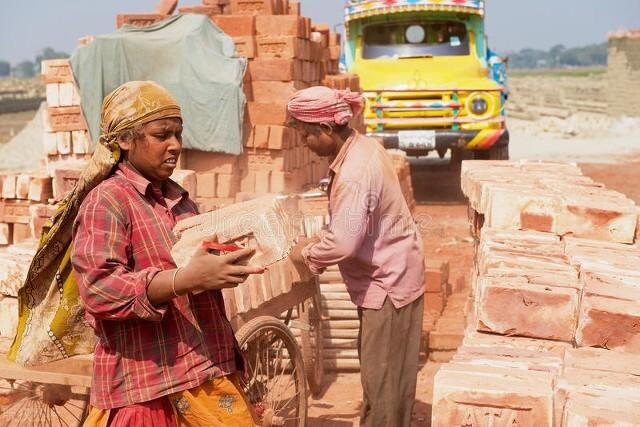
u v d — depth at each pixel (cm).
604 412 251
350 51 1292
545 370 304
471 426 281
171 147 257
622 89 3025
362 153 358
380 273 368
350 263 374
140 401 251
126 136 253
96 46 789
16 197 634
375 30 1287
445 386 282
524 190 489
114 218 249
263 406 347
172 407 259
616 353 314
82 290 243
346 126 363
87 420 261
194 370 258
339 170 359
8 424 422
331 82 934
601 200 477
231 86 773
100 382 255
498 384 285
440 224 1079
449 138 1172
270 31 809
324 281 550
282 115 789
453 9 1227
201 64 781
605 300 338
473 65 1228
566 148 2123
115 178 256
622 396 266
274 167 796
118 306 239
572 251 427
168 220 263
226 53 794
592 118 2911
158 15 838
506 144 1208
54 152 813
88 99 795
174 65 785
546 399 276
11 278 423
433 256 898
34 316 278
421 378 546
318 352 518
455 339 576
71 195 262
